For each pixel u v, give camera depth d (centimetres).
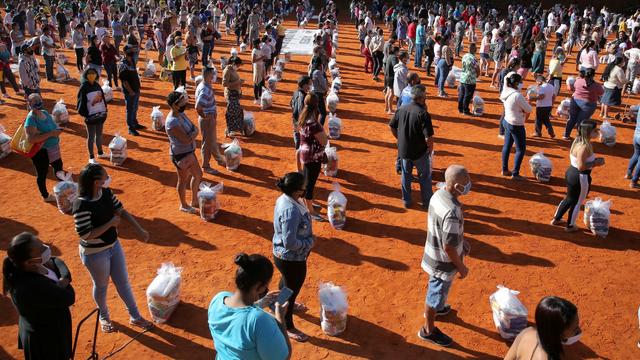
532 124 1455
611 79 1470
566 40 3098
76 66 2136
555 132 1389
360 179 1094
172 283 661
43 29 1811
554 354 358
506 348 625
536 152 1244
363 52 2147
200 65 2186
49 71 1839
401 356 610
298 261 568
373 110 1590
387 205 979
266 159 1186
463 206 980
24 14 2616
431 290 590
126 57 1270
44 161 947
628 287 745
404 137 902
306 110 816
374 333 646
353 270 778
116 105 1595
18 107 1548
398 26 2692
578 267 791
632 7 4181
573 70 2225
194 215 931
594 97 1245
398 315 680
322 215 934
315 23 3725
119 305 693
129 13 2712
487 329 657
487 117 1523
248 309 352
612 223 923
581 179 837
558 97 1739
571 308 355
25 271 451
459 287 740
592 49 1667
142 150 1234
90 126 1095
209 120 1056
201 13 2883
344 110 1584
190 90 1766
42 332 465
